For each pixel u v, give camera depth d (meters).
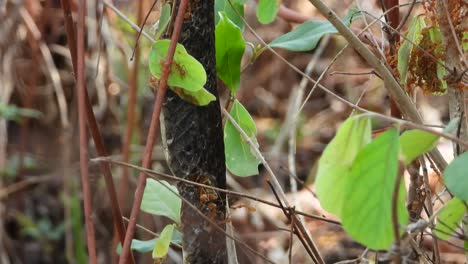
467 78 0.70
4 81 1.59
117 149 1.57
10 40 1.58
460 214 0.60
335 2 1.46
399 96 0.66
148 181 0.74
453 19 0.68
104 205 1.58
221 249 0.72
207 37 0.70
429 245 0.97
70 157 1.61
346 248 1.19
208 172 0.71
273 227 1.41
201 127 0.71
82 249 1.53
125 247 0.62
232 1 0.79
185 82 0.67
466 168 0.55
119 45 1.46
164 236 0.70
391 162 0.54
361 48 0.65
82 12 0.60
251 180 1.60
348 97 1.60
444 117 1.33
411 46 0.72
